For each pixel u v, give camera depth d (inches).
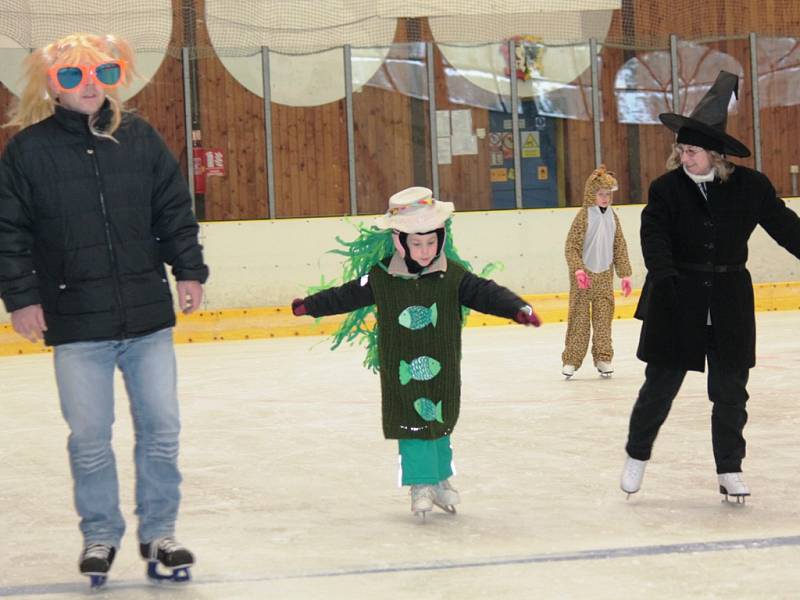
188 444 493.0
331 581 276.2
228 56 1085.8
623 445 459.2
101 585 276.2
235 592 269.6
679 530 319.0
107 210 267.6
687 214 341.7
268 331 1030.4
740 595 254.1
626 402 578.6
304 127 1100.5
